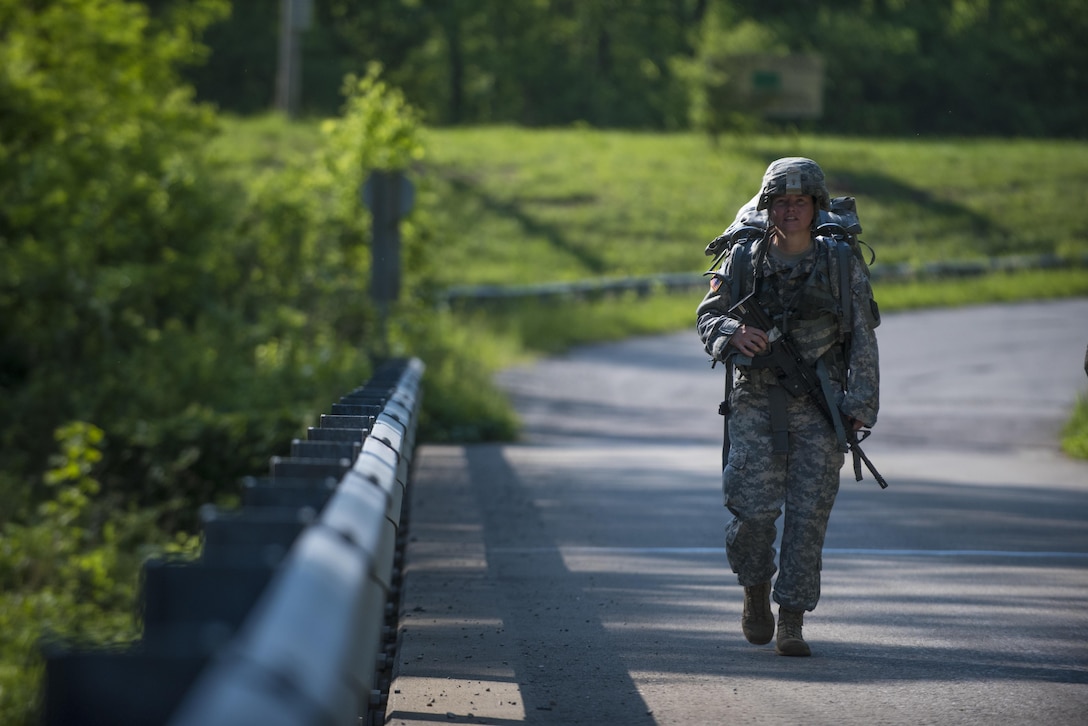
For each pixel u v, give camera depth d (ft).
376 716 56.54
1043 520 113.09
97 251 232.12
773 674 61.00
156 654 24.57
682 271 451.53
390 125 232.53
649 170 564.30
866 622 73.26
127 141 247.70
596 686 58.39
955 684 59.26
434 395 194.80
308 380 191.72
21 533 146.51
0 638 116.78
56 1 252.42
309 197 234.38
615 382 258.37
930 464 156.76
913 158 630.33
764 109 655.35
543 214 492.95
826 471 63.31
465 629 70.03
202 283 237.45
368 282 205.57
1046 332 334.85
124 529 154.30
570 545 98.84
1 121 234.17
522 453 163.63
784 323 62.75
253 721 17.38
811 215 62.95
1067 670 62.18
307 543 27.37
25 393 197.16
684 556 94.58
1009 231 533.14
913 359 284.00
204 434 166.61
